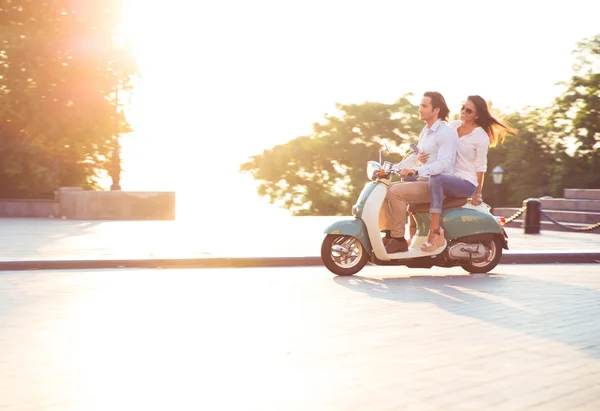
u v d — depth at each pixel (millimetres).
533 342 6133
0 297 8430
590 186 42875
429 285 9570
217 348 5867
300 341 6129
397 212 10453
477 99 10672
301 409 4305
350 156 47469
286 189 49188
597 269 11781
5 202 26938
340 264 10578
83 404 4410
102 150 30609
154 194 25406
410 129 47438
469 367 5289
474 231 10617
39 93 28531
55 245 14109
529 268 11828
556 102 43344
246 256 12031
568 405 4402
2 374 5078
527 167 44781
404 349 5848
